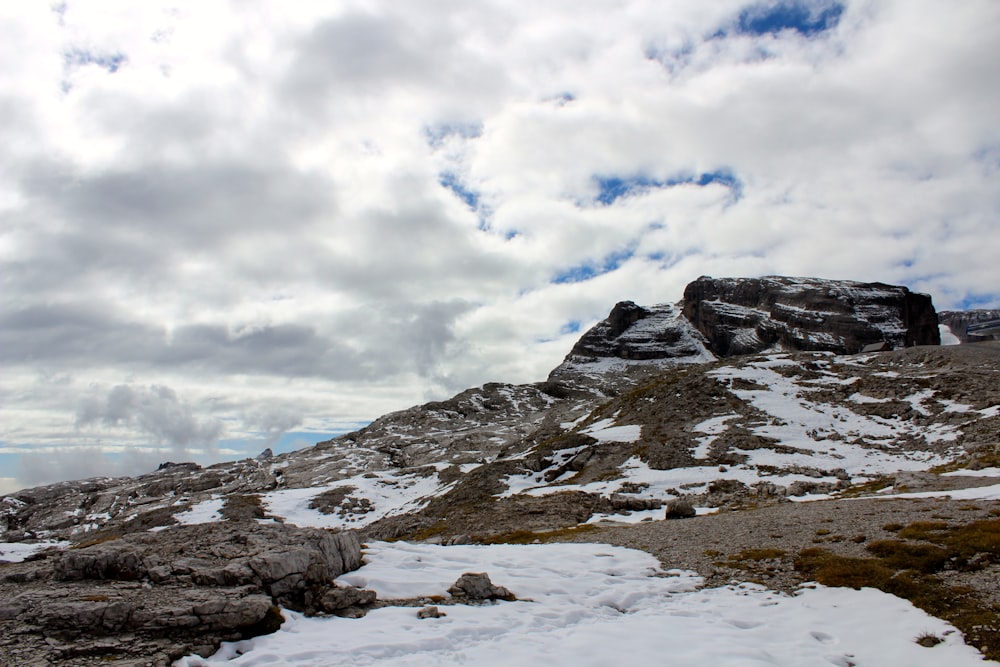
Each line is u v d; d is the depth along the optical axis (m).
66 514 184.12
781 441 89.31
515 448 141.25
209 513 130.62
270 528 29.52
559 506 72.88
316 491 142.75
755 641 21.59
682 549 35.59
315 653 18.91
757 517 43.12
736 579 29.36
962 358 107.62
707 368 129.38
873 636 21.75
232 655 18.80
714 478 78.62
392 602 24.72
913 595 24.41
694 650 20.47
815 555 30.81
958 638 20.69
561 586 28.22
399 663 18.50
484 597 25.88
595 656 19.77
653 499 71.50
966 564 26.38
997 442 71.31
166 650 18.08
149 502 166.88
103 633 19.06
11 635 18.59
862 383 108.25
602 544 38.66
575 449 102.69
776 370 121.75
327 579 25.47
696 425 100.81
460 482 108.50
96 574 24.08
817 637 22.05
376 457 188.75
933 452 76.88
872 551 30.08
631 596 27.28
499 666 18.56
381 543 36.72
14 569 25.19
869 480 69.75
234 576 22.61
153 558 25.17
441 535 73.50
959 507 37.00
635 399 122.81
